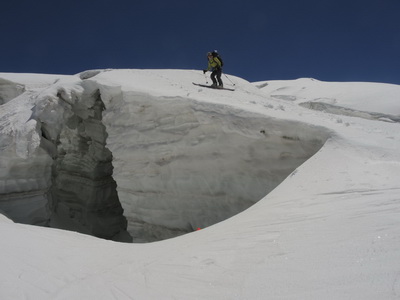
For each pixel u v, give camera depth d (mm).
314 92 29516
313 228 2465
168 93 8109
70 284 2416
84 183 11766
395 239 1898
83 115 10602
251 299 1682
